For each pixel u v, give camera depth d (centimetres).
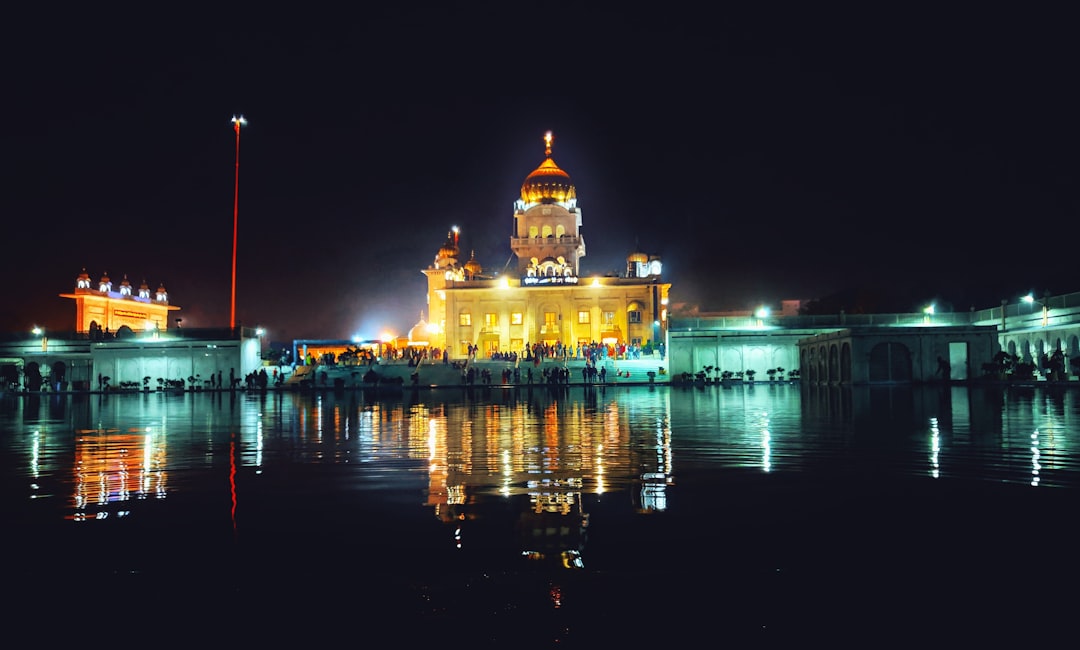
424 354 6938
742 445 1641
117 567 760
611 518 934
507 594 672
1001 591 665
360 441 1853
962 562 743
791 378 6644
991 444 1576
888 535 838
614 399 3894
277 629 604
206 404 3981
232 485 1202
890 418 2266
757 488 1116
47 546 836
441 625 607
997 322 6206
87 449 1723
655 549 795
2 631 606
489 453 1568
